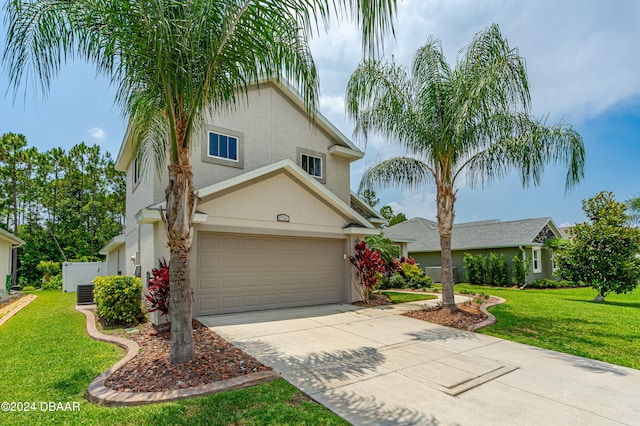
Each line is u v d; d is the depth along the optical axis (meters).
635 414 4.22
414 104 10.05
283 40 5.72
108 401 4.30
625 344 7.22
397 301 12.71
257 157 12.30
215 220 9.36
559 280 23.83
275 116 12.97
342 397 4.57
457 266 25.66
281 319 9.14
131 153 13.83
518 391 4.86
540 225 23.55
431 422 3.95
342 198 15.00
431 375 5.41
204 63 5.29
